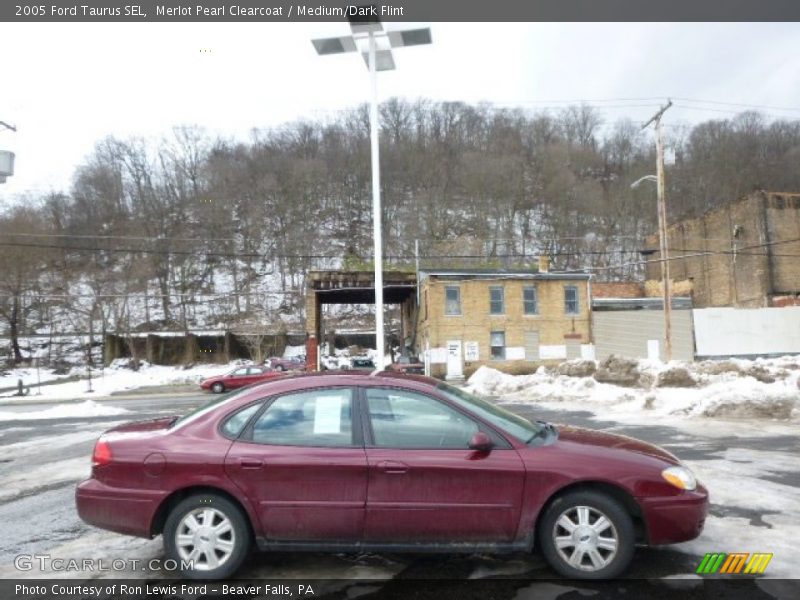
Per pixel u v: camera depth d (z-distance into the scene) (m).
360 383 4.42
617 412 13.28
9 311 57.06
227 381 30.31
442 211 60.72
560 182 61.06
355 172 75.62
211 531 4.14
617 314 35.62
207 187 74.06
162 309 67.75
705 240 47.16
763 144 48.00
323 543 4.09
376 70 14.40
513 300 34.25
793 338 37.50
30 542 5.15
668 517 4.04
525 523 4.04
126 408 21.16
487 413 4.48
